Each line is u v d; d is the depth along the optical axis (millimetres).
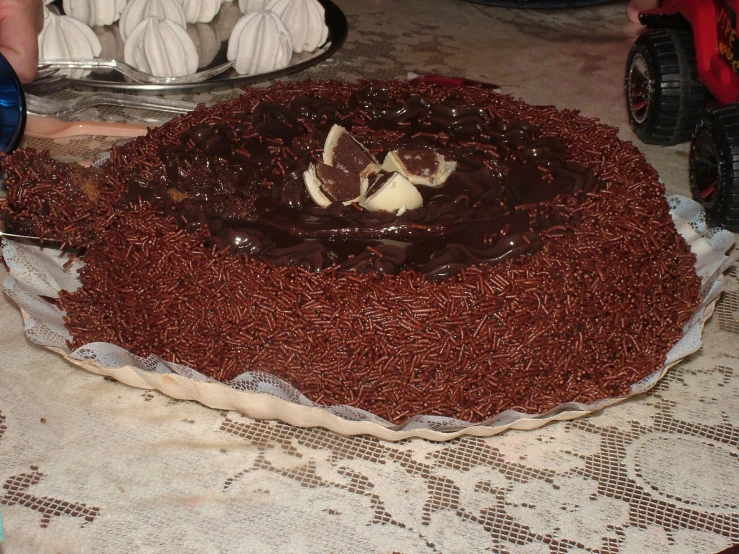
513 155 861
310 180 832
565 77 1116
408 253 805
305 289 791
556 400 797
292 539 763
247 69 1038
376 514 774
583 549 764
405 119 891
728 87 959
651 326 823
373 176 836
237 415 817
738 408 832
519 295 793
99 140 971
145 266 811
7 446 797
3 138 851
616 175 846
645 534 771
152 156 852
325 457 798
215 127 875
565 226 814
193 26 1095
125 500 776
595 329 809
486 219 821
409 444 806
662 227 841
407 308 788
